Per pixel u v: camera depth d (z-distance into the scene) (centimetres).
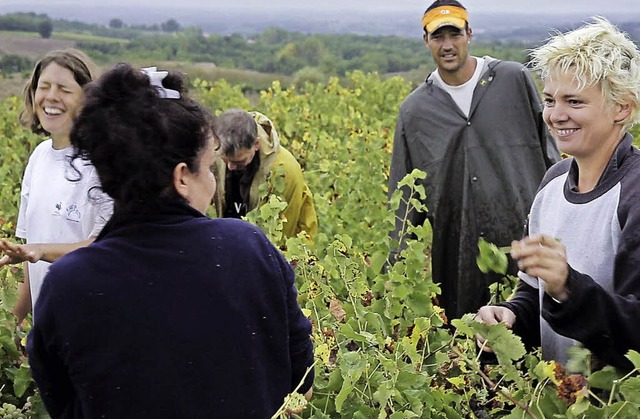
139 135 227
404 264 393
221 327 230
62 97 378
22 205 399
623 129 293
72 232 371
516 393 292
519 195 518
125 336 225
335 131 1160
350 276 373
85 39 6731
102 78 232
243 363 232
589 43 287
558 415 269
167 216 235
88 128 229
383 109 1436
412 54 6050
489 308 323
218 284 231
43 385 238
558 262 263
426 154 532
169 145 230
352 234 607
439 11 512
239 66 6084
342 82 2919
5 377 405
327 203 620
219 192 521
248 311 234
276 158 527
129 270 228
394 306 377
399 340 354
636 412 262
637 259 271
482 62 524
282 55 6366
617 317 265
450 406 328
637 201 276
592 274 288
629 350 256
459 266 534
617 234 281
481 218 525
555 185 312
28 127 407
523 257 267
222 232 238
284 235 521
